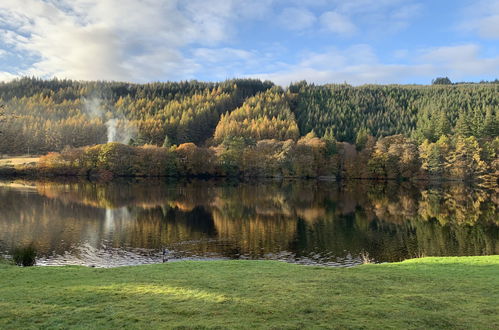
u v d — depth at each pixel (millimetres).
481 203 65250
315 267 19422
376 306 11898
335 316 10906
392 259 30656
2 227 41781
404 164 115062
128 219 47719
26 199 63906
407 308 11711
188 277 16672
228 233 40188
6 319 10883
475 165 106375
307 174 125625
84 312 11438
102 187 89250
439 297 13102
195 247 34344
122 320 10648
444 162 110188
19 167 116562
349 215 52125
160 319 10695
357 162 124000
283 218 49438
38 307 11992
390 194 80000
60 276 17312
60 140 160500
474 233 40656
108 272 18172
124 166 122875
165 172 126688
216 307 11797
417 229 42688
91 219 47281
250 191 84688
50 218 47500
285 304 12086
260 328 9844
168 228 42469
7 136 148375
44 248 33281
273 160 126688
